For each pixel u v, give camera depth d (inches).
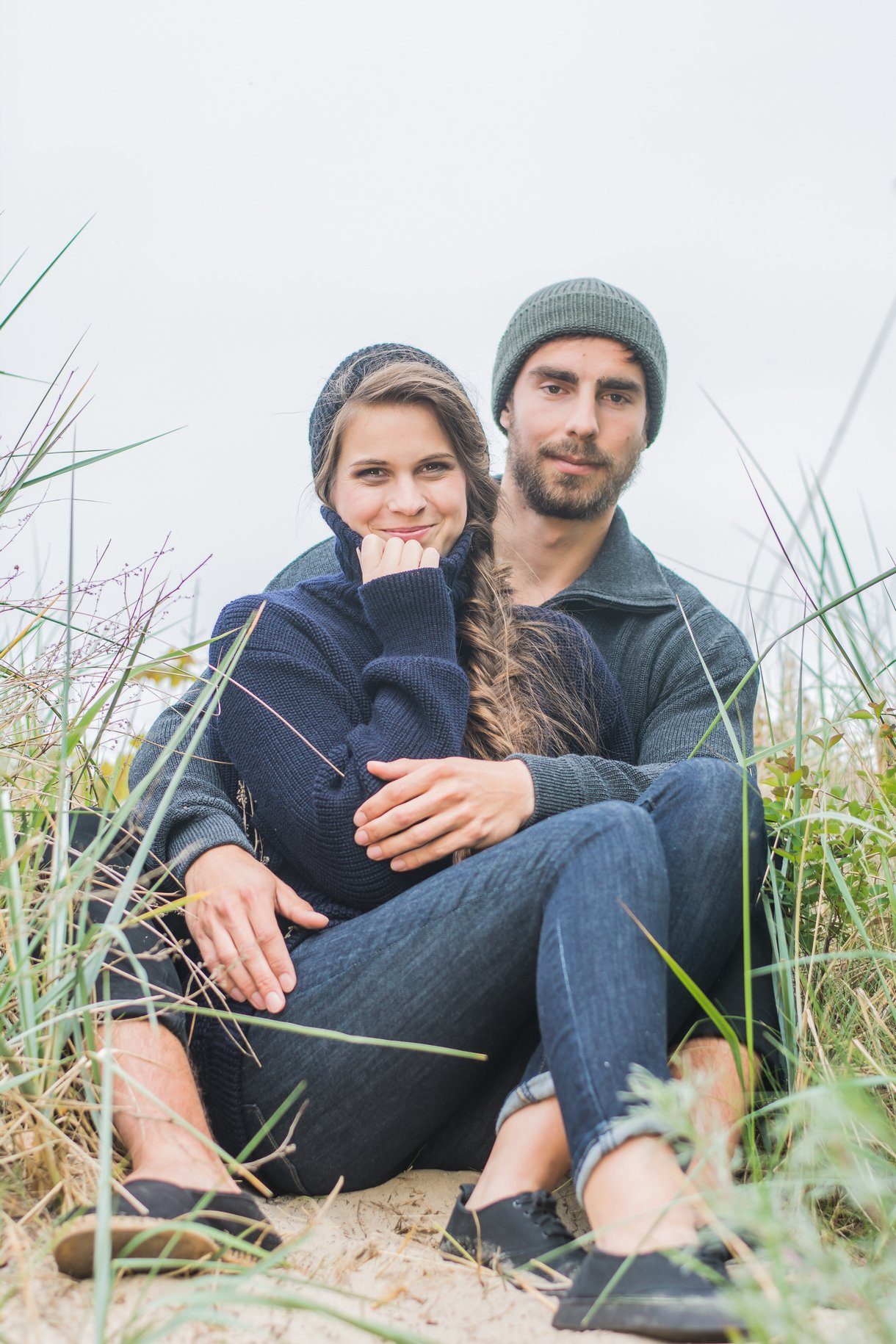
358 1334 52.4
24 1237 56.0
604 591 108.9
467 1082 70.5
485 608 91.9
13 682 81.8
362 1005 68.9
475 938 67.2
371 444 90.4
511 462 120.5
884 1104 71.4
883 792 87.7
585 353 115.3
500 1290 58.0
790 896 80.0
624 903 62.5
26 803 78.6
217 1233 54.2
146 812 79.2
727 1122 65.6
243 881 75.4
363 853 76.0
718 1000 71.2
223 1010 72.9
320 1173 70.6
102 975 68.5
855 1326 47.1
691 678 105.0
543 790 78.0
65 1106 61.9
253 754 81.2
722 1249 55.3
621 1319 50.8
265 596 89.7
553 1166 63.6
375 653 88.4
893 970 78.5
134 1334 46.3
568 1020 59.2
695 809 71.2
